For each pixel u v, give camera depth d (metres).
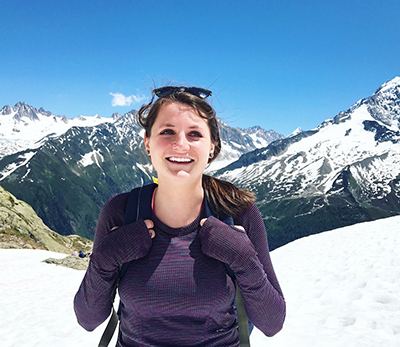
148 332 1.65
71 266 21.92
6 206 38.31
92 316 1.77
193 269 1.62
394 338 6.14
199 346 1.65
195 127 1.70
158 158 1.69
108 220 1.82
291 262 17.08
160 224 1.69
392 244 14.34
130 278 1.63
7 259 24.34
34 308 11.32
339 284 10.29
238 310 1.74
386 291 8.70
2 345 8.23
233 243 1.57
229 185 1.81
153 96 1.83
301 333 6.77
